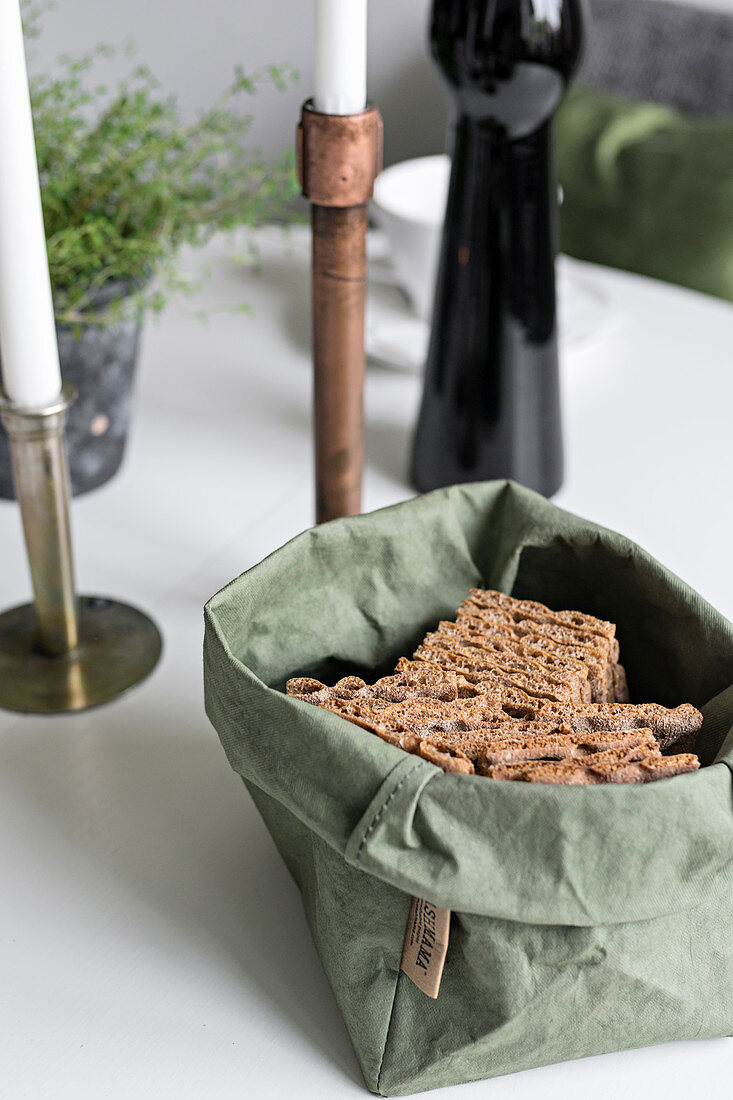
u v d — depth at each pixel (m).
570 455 0.95
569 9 0.76
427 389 0.88
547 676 0.64
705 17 1.48
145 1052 0.63
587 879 0.56
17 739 0.76
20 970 0.66
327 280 0.73
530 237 0.82
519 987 0.58
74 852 0.70
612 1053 0.63
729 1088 0.62
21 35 0.66
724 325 1.10
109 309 0.84
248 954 0.66
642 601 0.68
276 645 0.67
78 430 0.88
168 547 0.88
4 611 0.83
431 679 0.64
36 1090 0.62
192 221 0.89
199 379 1.03
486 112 0.79
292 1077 0.62
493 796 0.56
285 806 0.60
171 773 0.74
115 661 0.80
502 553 0.70
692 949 0.60
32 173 0.68
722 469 0.94
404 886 0.56
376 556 0.68
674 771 0.59
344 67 0.69
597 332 1.05
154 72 1.60
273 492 0.93
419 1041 0.60
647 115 1.47
